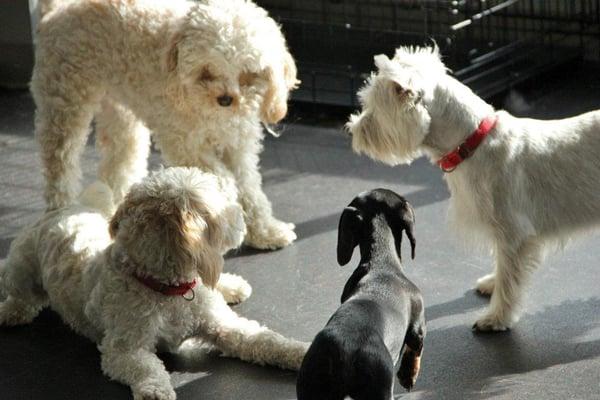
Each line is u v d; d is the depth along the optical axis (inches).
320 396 139.2
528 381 167.2
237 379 171.8
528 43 300.4
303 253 217.6
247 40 203.3
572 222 181.0
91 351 183.5
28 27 311.1
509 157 177.2
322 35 319.3
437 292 197.8
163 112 213.9
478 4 298.4
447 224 189.3
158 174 168.4
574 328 181.9
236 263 215.3
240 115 208.7
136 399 160.9
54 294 183.8
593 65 303.6
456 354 176.4
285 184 252.2
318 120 291.9
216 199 165.9
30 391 172.2
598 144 178.2
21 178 259.8
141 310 167.2
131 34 211.9
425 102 176.4
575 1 305.9
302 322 190.4
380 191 165.9
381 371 138.5
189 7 213.2
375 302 149.1
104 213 197.0
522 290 181.5
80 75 217.2
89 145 279.0
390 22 318.3
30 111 302.8
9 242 227.0
